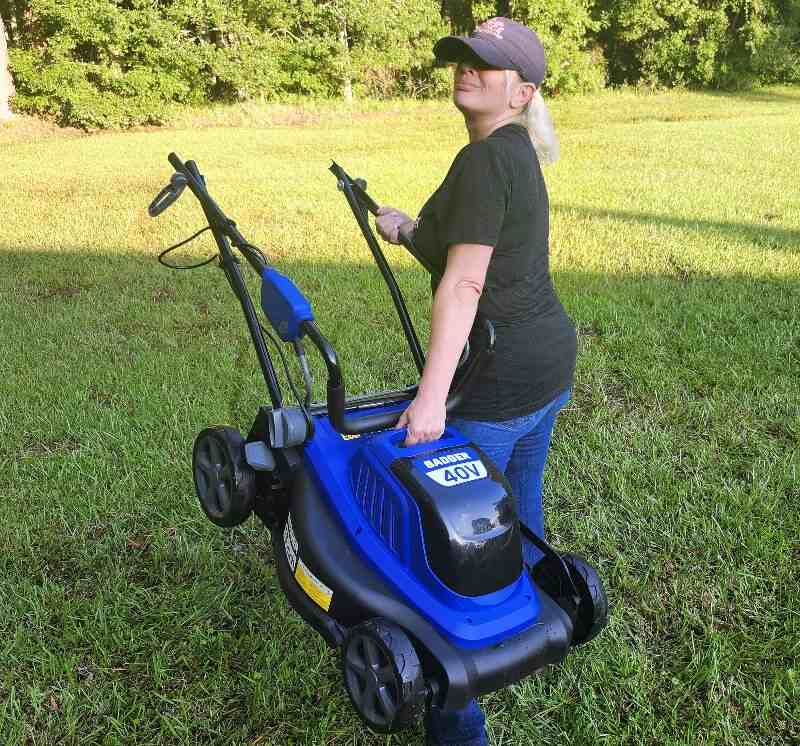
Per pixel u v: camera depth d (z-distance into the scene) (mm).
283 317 2510
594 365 5348
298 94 26297
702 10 29375
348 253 8023
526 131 2340
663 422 4625
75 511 3705
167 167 13883
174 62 22953
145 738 2627
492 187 2160
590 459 4152
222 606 3133
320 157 14883
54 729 2623
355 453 2498
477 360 2330
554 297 2463
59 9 21344
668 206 10156
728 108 24328
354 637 2191
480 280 2189
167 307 6508
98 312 6367
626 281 7086
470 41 2244
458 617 2133
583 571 2488
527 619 2203
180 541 3492
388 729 2143
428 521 2150
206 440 3061
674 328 5973
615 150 15188
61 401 4746
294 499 2557
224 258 3062
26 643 2936
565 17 27250
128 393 4906
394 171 12961
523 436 2719
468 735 2289
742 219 9430
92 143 18172
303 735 2637
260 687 2734
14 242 8555
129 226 9188
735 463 4168
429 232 2338
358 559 2328
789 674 2766
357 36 26172
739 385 4988
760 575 3307
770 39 29891
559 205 10234
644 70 30281
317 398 4816
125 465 4051
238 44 24344
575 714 2688
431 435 2234
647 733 2619
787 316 6164
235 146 16859
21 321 6172
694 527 3570
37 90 22594
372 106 25312
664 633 3057
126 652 2947
